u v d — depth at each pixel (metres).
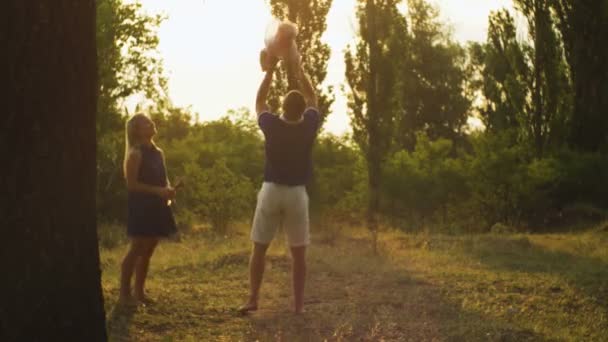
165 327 6.87
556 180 23.77
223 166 19.27
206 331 6.79
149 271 10.20
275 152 7.26
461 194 23.22
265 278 9.73
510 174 22.03
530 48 27.20
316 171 20.86
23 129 4.13
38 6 4.13
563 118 26.83
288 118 7.25
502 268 11.32
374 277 9.81
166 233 7.61
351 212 22.53
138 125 7.53
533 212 22.20
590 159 24.58
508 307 8.30
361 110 16.88
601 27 26.39
